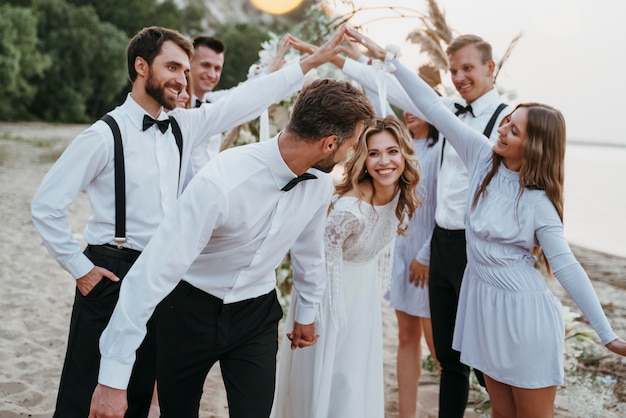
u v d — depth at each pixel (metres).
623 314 6.23
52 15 42.47
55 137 28.30
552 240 2.29
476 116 3.22
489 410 3.67
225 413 3.43
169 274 1.84
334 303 2.61
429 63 3.89
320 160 2.02
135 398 2.62
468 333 2.53
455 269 3.05
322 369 2.62
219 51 4.18
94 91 46.69
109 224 2.41
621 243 11.21
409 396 3.34
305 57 3.03
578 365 4.31
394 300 3.48
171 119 2.58
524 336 2.32
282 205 2.04
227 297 2.10
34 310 4.95
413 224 3.49
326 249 2.60
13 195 10.77
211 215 1.88
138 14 55.34
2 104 37.00
